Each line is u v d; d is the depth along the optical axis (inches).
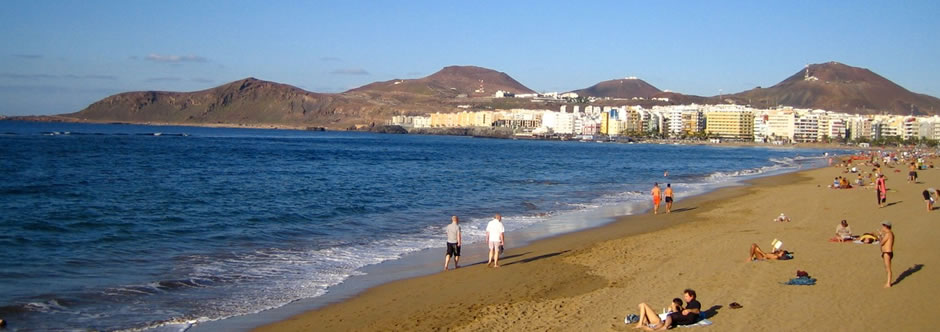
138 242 1072.8
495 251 917.2
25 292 733.9
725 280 781.9
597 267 887.7
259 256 965.8
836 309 650.8
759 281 772.6
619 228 1300.4
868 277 786.8
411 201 1771.7
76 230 1183.6
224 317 660.7
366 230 1243.2
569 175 2979.8
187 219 1347.2
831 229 1222.3
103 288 760.3
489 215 1498.5
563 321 628.1
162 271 854.5
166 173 2610.7
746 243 1062.4
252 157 4037.9
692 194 2064.5
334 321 650.2
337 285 799.1
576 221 1409.9
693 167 3912.4
